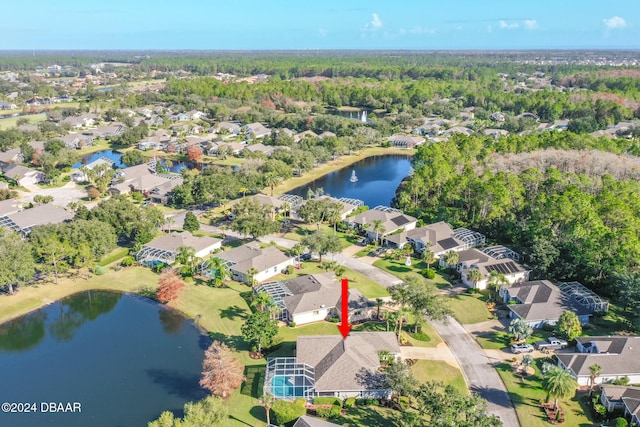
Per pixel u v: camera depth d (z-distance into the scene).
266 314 78.81
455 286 100.19
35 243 101.94
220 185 143.88
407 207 144.50
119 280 103.12
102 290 99.88
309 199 139.25
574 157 152.00
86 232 106.06
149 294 97.81
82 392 70.50
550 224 111.81
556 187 129.25
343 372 68.44
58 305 94.81
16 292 97.38
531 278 103.50
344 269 105.00
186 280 101.19
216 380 67.56
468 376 72.31
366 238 124.88
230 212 140.75
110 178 162.25
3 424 63.78
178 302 94.25
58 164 185.75
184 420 56.44
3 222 123.00
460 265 105.44
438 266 109.62
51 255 99.44
